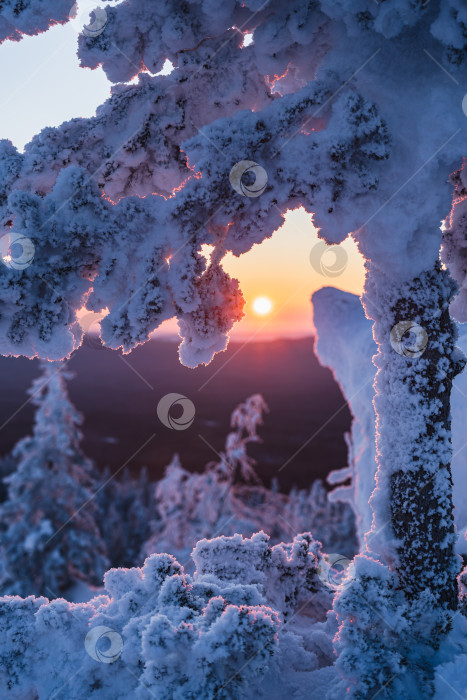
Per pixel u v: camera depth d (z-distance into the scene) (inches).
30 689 116.9
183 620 108.1
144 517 1419.8
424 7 99.3
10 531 809.5
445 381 124.1
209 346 114.3
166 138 127.5
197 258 107.0
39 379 852.6
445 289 122.5
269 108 108.7
